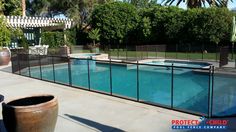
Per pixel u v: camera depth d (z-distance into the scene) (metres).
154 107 7.12
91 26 33.84
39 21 25.56
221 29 22.91
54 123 4.84
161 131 5.40
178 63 19.36
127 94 11.10
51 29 28.19
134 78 14.64
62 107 7.35
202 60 19.02
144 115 6.45
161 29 27.88
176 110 6.77
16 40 24.55
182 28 25.70
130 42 31.53
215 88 11.23
